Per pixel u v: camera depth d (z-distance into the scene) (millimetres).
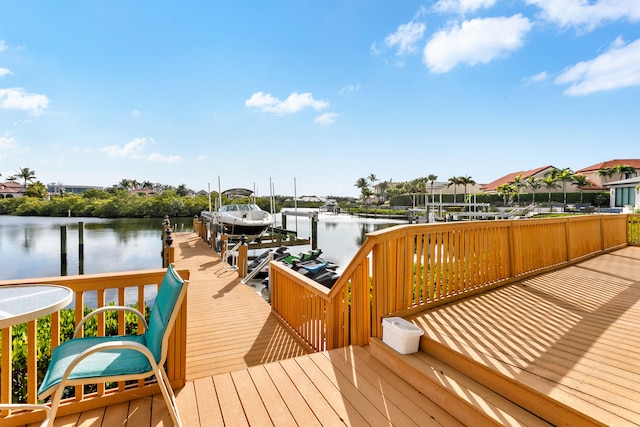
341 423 1786
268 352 3559
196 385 2221
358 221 39594
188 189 70688
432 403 1977
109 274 2205
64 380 1341
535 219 4605
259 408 1949
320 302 3301
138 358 1649
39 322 3459
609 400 1550
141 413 1918
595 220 6402
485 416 1643
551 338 2355
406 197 60344
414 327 2441
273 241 16500
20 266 14227
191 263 9859
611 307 3135
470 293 3541
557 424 1550
